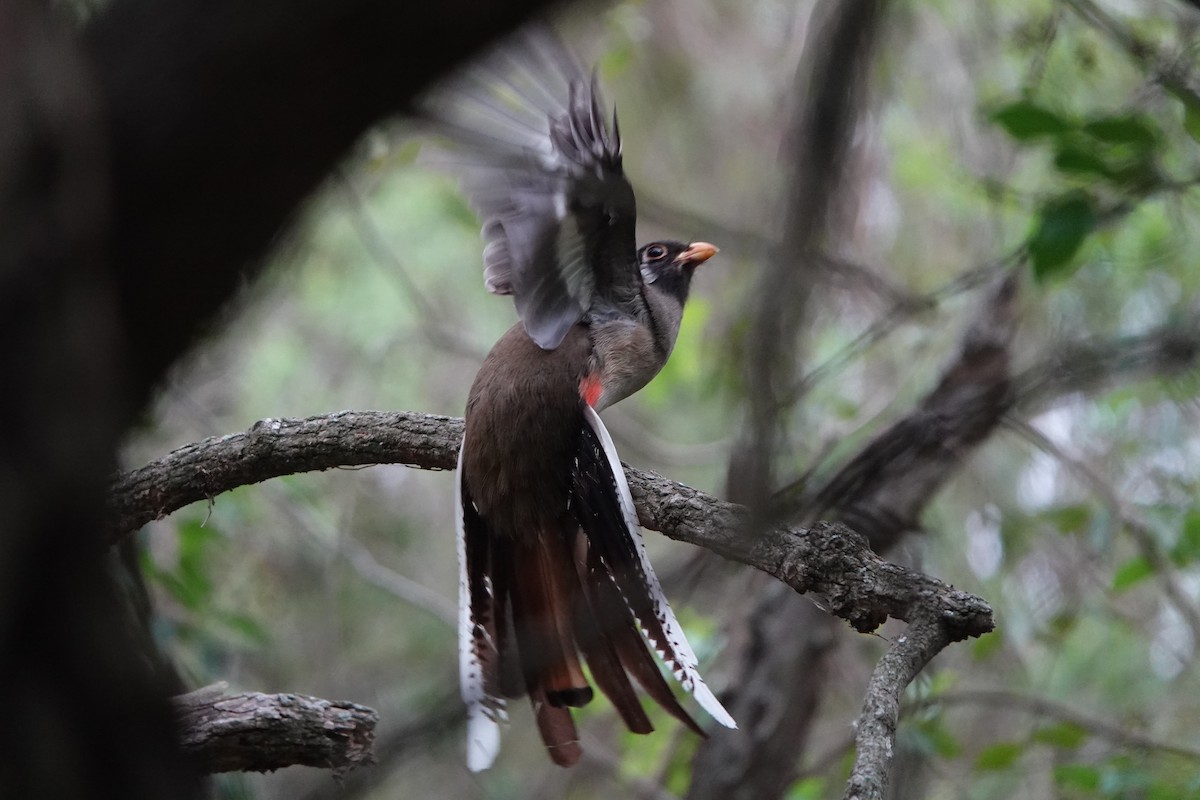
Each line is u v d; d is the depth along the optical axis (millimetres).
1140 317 11836
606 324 9016
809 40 4070
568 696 7434
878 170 15023
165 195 2887
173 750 3193
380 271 17359
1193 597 13805
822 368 8156
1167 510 11703
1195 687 14125
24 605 2879
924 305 8188
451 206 14773
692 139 17594
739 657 11641
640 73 17828
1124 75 11664
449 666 15945
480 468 8203
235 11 2820
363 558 15078
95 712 2998
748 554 6395
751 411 3939
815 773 11453
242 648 12711
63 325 2795
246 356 16719
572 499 8109
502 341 8914
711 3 17750
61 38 2830
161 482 8328
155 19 2865
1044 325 12352
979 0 13344
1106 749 12320
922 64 14531
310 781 10406
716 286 15867
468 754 7312
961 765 13555
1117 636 14555
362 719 7352
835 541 6238
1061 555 13641
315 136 2902
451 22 2855
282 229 3014
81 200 2783
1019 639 13406
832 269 6312
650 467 15914
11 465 2797
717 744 11359
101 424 2859
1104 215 7977
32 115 2760
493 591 8141
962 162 13453
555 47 4469
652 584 7316
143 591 4656
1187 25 8555
